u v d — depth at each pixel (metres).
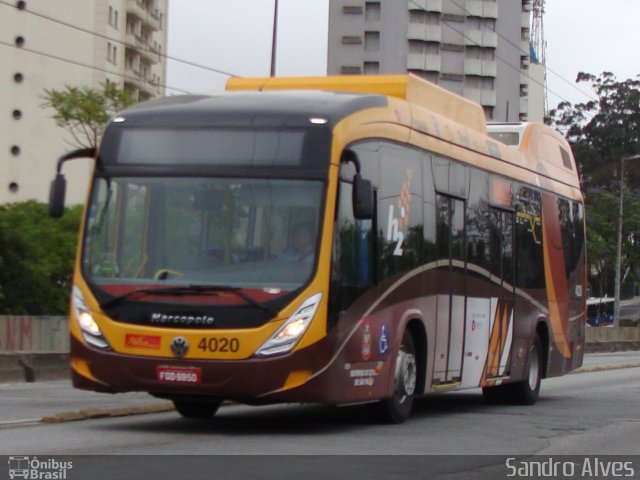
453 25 100.44
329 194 12.75
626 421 16.31
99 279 12.94
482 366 17.34
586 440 13.84
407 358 14.84
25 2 82.62
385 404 14.62
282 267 12.59
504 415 17.22
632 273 94.38
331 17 100.00
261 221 12.74
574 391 23.33
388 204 14.17
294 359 12.40
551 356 20.77
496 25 101.44
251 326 12.45
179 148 13.09
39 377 23.86
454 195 16.38
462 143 16.86
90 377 12.87
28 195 82.06
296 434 13.41
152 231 12.92
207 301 12.55
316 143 12.88
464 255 16.67
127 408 15.49
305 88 15.84
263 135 12.99
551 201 21.06
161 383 12.58
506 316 18.41
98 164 13.30
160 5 100.38
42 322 28.97
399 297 14.42
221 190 12.87
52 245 53.62
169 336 12.55
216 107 13.27
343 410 16.80
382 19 99.31
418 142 15.23
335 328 12.78
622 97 99.88
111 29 86.88
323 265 12.61
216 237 12.78
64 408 16.17
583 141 100.94
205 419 15.10
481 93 100.94
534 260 19.89
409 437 13.45
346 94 14.00
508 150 19.09
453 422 15.70
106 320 12.80
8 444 11.80
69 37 83.69
